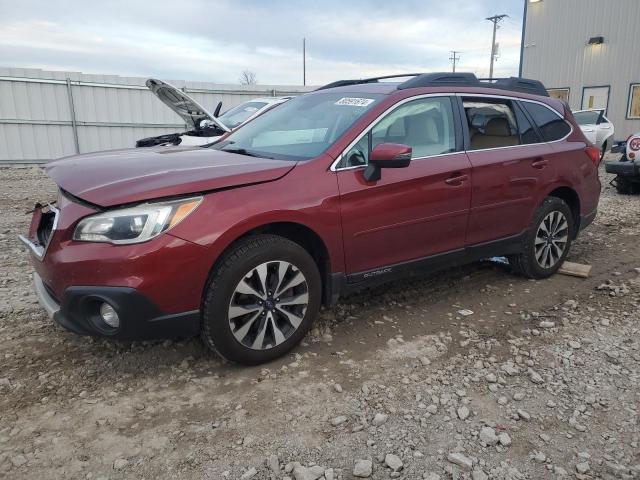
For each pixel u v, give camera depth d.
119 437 2.62
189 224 2.88
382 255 3.75
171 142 8.65
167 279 2.84
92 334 2.93
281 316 3.34
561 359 3.45
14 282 4.80
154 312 2.86
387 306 4.32
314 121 4.02
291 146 3.83
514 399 2.99
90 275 2.78
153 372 3.23
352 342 3.67
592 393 3.05
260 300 3.19
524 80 5.01
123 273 2.76
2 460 2.44
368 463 2.41
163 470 2.40
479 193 4.20
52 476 2.35
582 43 24.56
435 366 3.36
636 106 23.23
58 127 16.03
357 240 3.56
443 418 2.81
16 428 2.67
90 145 16.58
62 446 2.55
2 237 6.52
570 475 2.39
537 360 3.44
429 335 3.80
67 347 3.52
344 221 3.46
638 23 22.64
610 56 23.69
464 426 2.74
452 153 4.09
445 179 3.96
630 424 2.77
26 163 15.75
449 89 4.23
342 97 4.18
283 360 3.39
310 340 3.68
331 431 2.68
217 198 3.00
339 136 3.61
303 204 3.26
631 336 3.79
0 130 15.26
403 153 3.35
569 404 2.95
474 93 4.38
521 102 4.75
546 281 4.99
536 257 4.86
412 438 2.63
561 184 4.88
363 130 3.65
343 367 3.32
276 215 3.15
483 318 4.12
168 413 2.83
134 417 2.79
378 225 3.64
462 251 4.25
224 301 3.04
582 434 2.69
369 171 3.54
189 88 17.66
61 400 2.92
